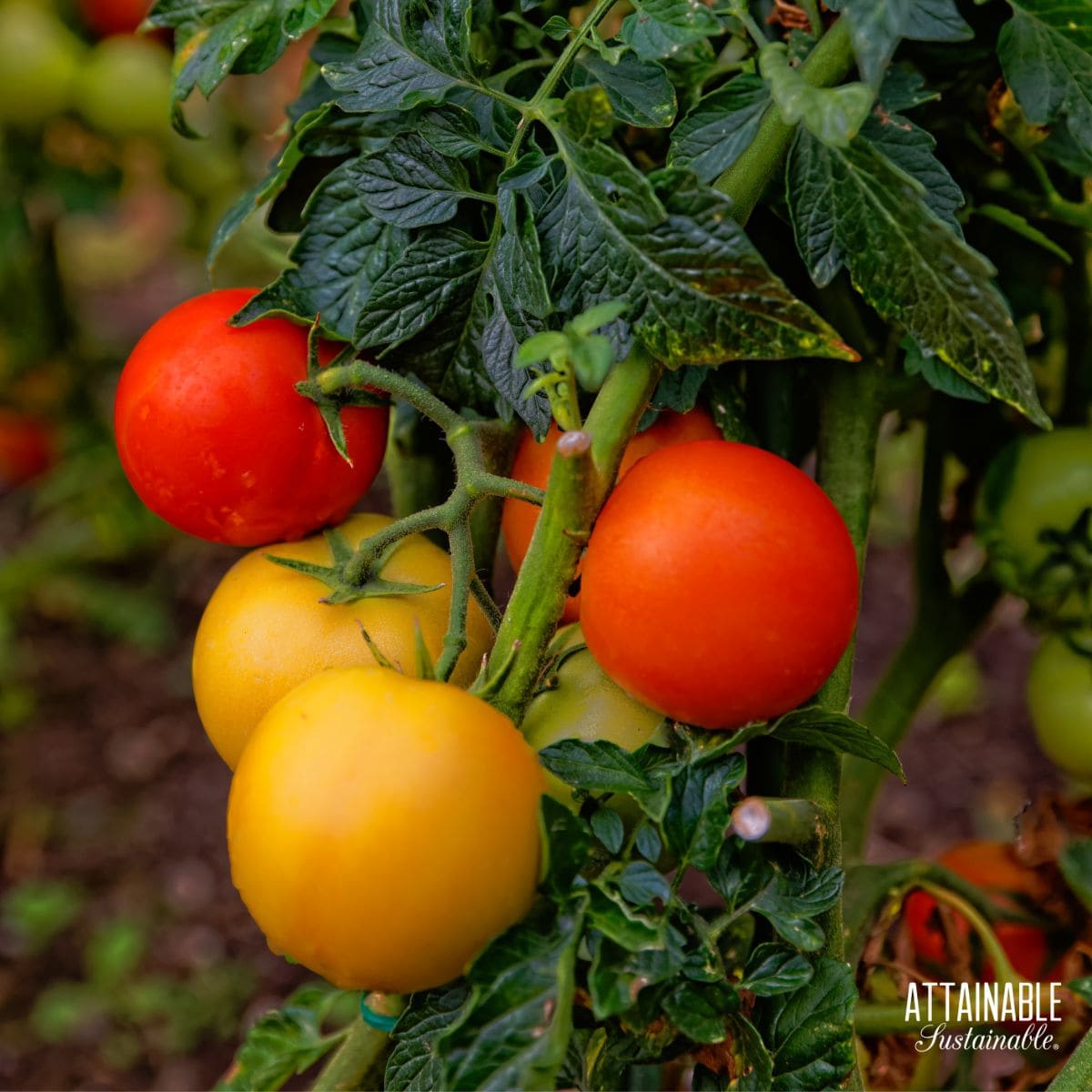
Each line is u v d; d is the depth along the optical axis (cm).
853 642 65
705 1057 62
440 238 63
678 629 59
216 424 63
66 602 213
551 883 59
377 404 65
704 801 60
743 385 68
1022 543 74
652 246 59
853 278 61
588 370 56
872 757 62
